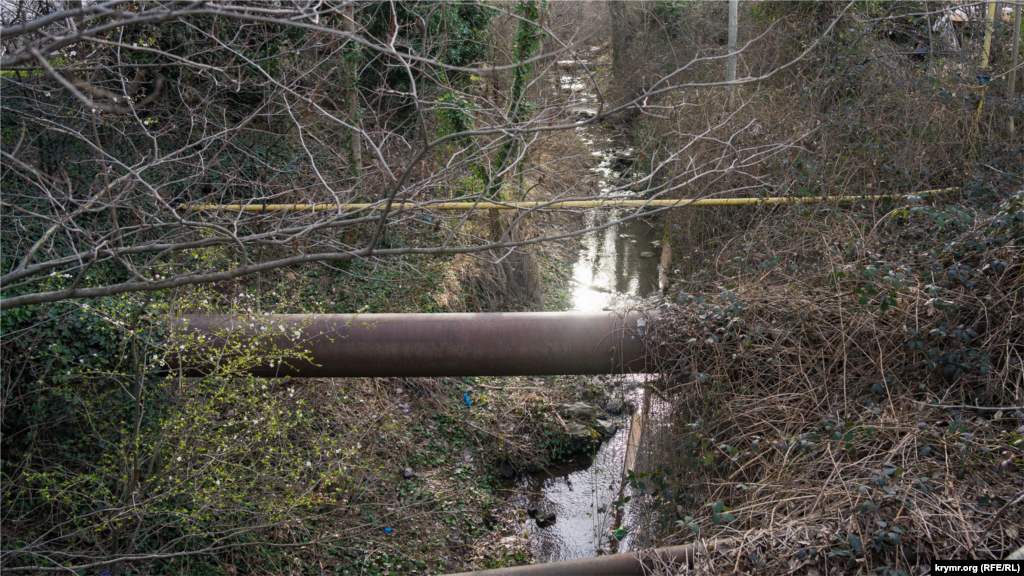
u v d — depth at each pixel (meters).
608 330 4.97
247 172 7.61
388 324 4.99
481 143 8.61
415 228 9.21
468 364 4.98
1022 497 3.02
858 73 8.59
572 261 12.23
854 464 3.70
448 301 8.61
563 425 7.98
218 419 5.72
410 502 6.56
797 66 10.24
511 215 9.43
